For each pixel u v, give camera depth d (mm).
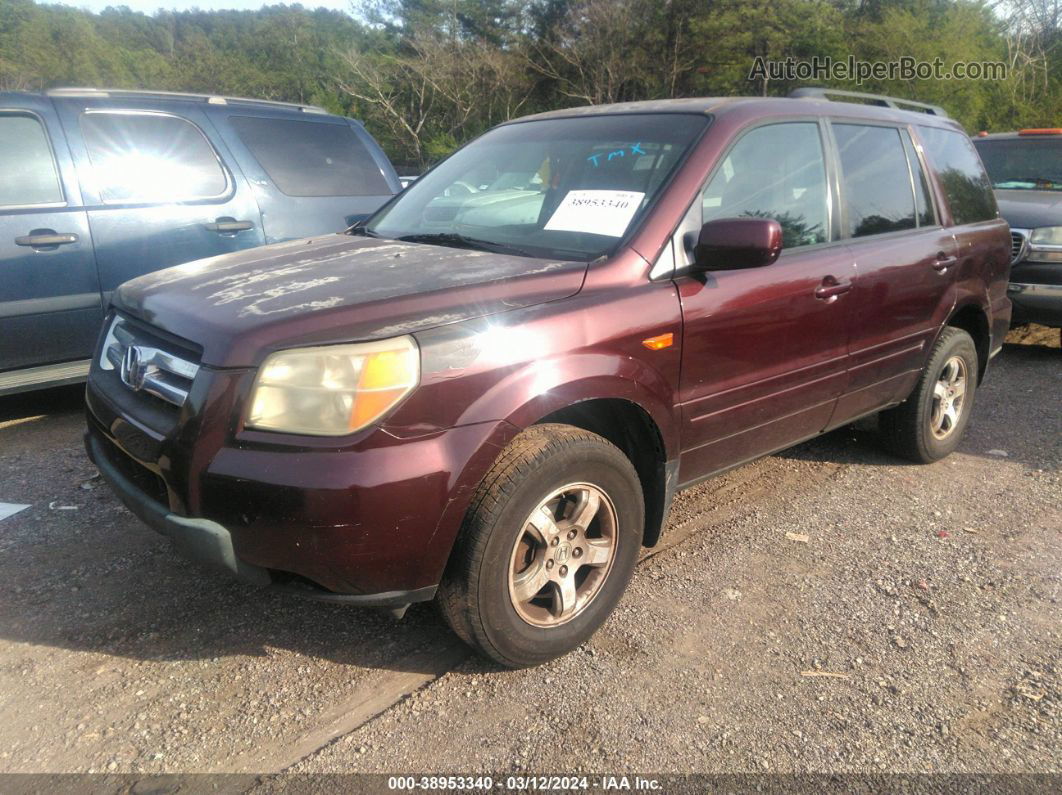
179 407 2461
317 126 6309
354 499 2279
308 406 2314
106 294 5094
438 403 2396
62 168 4969
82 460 4527
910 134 4379
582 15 39250
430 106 46469
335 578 2385
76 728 2506
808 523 3943
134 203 5199
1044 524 3973
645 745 2475
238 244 5625
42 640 2924
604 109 3812
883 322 3947
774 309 3316
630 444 3105
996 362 7180
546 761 2406
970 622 3139
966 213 4691
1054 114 27328
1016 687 2770
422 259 3020
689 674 2805
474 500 2498
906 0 32750
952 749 2484
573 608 2828
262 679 2746
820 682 2777
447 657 2877
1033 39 29797
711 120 3330
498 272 2797
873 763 2424
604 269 2861
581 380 2654
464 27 46656
